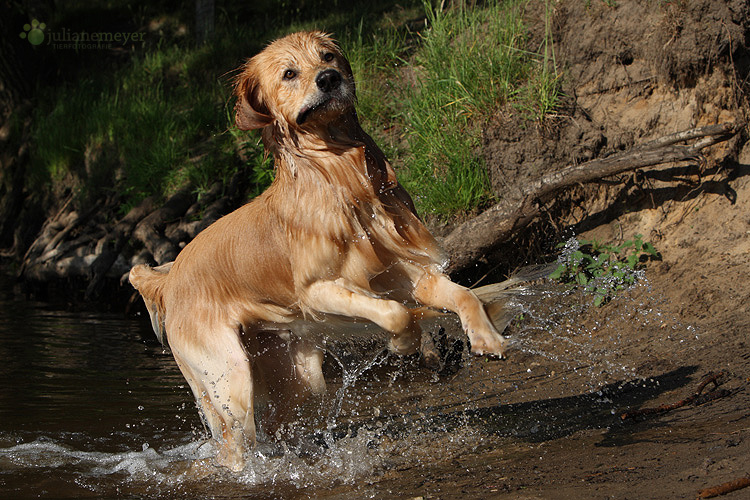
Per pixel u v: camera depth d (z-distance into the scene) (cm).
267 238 602
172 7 2469
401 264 577
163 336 707
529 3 1218
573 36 1073
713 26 926
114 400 798
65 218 1652
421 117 1158
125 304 1402
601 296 873
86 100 1906
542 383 753
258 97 585
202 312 629
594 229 968
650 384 670
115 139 1700
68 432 695
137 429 707
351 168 557
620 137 977
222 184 1444
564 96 1032
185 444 668
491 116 1059
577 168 907
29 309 1352
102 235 1525
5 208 1900
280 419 676
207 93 1709
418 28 1588
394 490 498
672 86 976
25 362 955
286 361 667
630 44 1016
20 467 604
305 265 568
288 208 577
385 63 1404
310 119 549
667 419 560
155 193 1498
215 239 636
